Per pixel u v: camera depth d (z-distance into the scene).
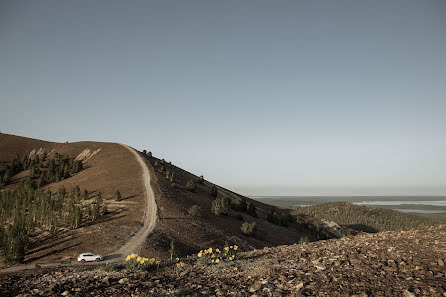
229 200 90.12
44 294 7.91
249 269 9.95
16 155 128.38
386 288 6.64
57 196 70.44
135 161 99.06
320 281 7.62
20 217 52.84
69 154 126.19
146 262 11.59
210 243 47.66
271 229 74.50
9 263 35.03
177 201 66.31
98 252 37.78
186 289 7.89
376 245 10.69
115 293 7.84
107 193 69.25
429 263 7.81
